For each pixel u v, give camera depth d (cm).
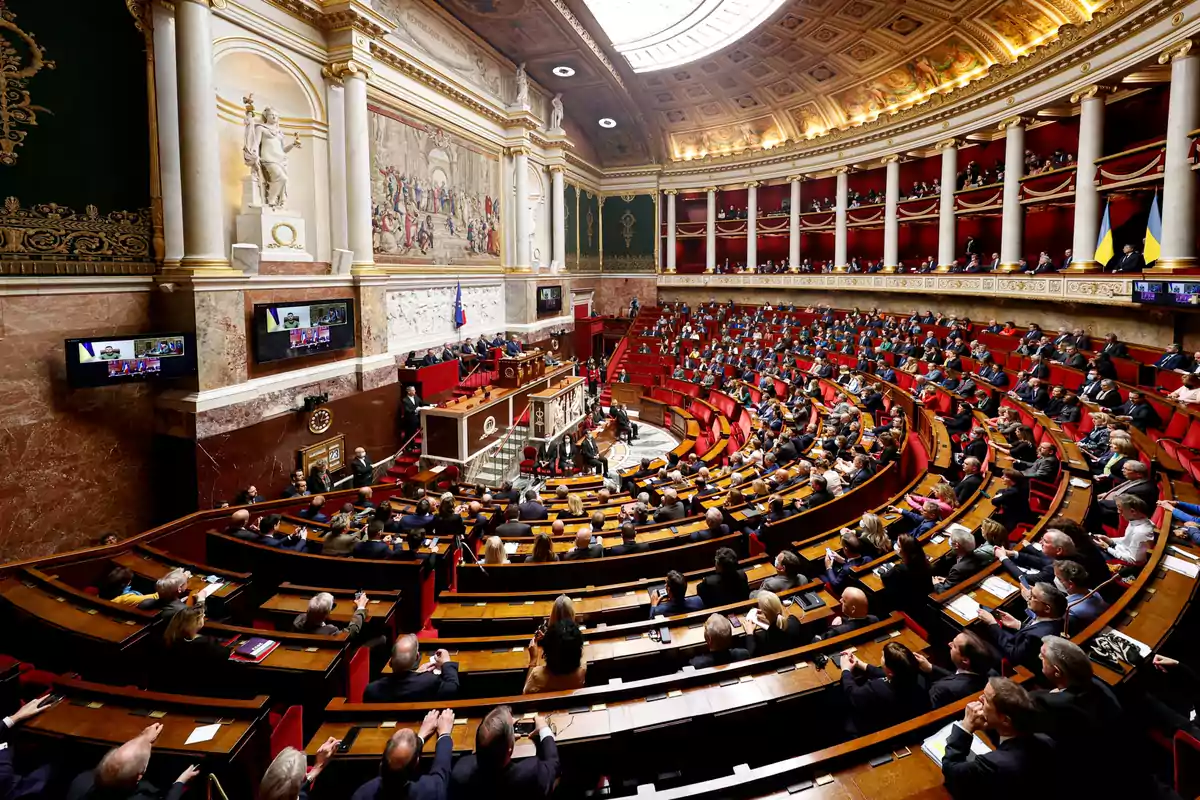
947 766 321
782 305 3002
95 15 967
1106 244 1603
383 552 768
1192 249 1352
